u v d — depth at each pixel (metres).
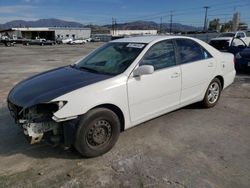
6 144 3.88
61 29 78.12
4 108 5.54
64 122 3.15
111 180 2.99
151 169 3.19
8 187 2.87
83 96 3.22
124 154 3.56
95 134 3.38
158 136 4.10
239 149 3.69
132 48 4.09
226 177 3.03
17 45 47.03
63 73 4.00
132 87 3.66
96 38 78.06
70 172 3.15
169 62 4.24
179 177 3.03
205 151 3.63
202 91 4.95
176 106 4.43
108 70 3.84
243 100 6.02
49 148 3.73
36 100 3.15
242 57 9.19
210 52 5.05
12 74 10.46
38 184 2.93
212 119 4.80
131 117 3.76
